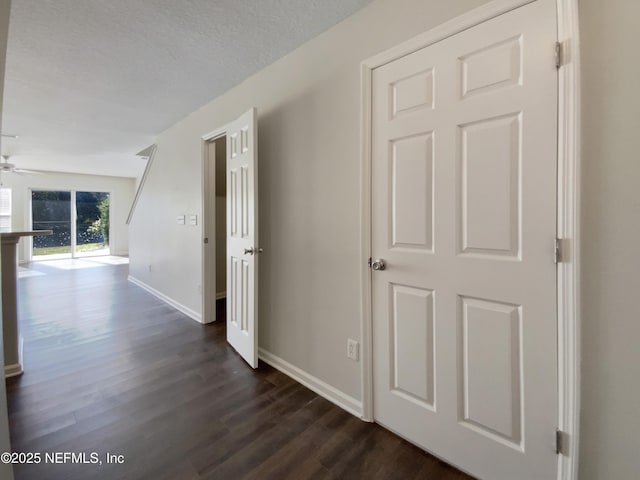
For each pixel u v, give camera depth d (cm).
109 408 174
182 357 238
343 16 170
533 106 111
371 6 160
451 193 132
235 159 246
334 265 183
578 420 106
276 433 156
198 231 322
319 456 141
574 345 106
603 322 102
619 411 101
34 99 287
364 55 163
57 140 436
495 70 119
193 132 326
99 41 194
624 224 98
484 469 127
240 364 229
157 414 169
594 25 101
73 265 692
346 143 174
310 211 197
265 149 231
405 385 151
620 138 98
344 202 176
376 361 163
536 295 113
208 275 319
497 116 119
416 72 141
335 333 183
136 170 742
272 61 220
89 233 830
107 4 160
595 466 105
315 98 191
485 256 124
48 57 213
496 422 123
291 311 212
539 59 110
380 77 155
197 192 323
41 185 744
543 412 113
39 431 154
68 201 795
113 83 255
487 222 123
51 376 207
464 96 127
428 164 139
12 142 448
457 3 129
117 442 148
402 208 149
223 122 277
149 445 146
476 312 127
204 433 155
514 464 119
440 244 136
